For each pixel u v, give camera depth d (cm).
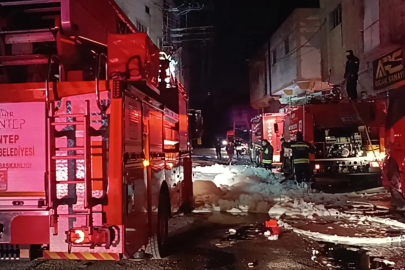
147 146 564
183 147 921
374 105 1539
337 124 1561
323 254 662
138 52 467
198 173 1962
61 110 461
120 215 450
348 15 2123
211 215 1009
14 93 465
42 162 458
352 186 1517
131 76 464
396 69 1658
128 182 472
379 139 1528
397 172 1005
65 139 462
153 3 3156
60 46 515
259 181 1525
